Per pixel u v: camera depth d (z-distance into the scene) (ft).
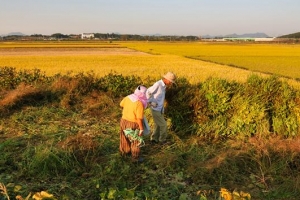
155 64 113.91
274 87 27.94
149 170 19.75
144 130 20.99
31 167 18.86
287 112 26.53
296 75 82.48
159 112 23.32
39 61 123.85
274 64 116.67
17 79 39.73
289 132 26.27
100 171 19.01
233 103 26.66
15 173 18.67
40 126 27.86
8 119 29.43
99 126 28.50
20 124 28.14
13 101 32.65
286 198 17.48
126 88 38.58
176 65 109.70
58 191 16.76
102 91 38.47
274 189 18.30
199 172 19.17
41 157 19.07
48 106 33.63
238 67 105.70
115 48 256.52
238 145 23.59
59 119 30.32
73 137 22.52
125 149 20.97
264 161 20.61
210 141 25.34
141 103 19.93
